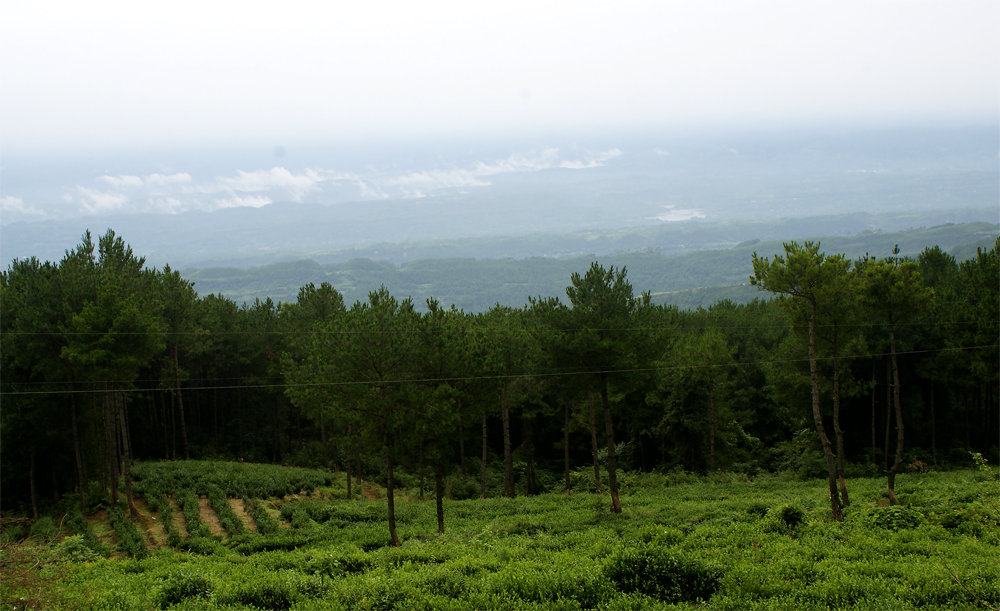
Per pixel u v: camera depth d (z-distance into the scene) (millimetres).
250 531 26312
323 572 17109
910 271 23906
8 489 31922
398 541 21984
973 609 12430
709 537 19125
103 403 31703
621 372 26188
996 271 32281
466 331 23656
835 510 21234
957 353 34344
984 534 18406
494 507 29844
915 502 24000
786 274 22500
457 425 22469
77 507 29375
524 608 12773
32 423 29969
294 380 28250
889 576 14680
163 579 15961
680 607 12742
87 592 13172
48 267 32406
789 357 35250
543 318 27688
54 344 30391
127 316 28891
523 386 36375
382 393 21984
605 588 13555
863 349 34656
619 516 24750
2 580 11156
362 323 21844
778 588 13633
